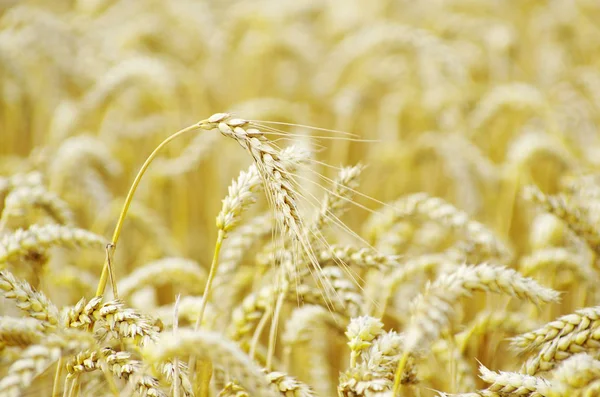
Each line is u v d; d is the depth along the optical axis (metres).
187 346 1.28
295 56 3.86
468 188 2.30
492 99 2.66
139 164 2.83
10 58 2.61
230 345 1.28
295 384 1.36
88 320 1.35
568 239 1.63
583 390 1.29
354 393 1.35
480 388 1.52
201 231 2.73
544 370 1.36
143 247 2.31
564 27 3.91
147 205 2.47
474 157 2.39
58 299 1.73
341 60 3.71
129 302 1.63
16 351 1.30
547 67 3.75
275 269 1.47
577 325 1.36
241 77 3.84
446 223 1.57
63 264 1.78
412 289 1.65
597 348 1.35
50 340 1.29
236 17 4.00
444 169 2.75
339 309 1.45
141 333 1.33
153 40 3.46
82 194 2.18
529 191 1.52
